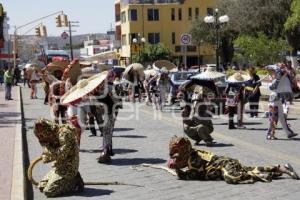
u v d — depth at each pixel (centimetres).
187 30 8069
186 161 988
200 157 991
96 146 1441
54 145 888
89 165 1168
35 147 1451
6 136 1548
